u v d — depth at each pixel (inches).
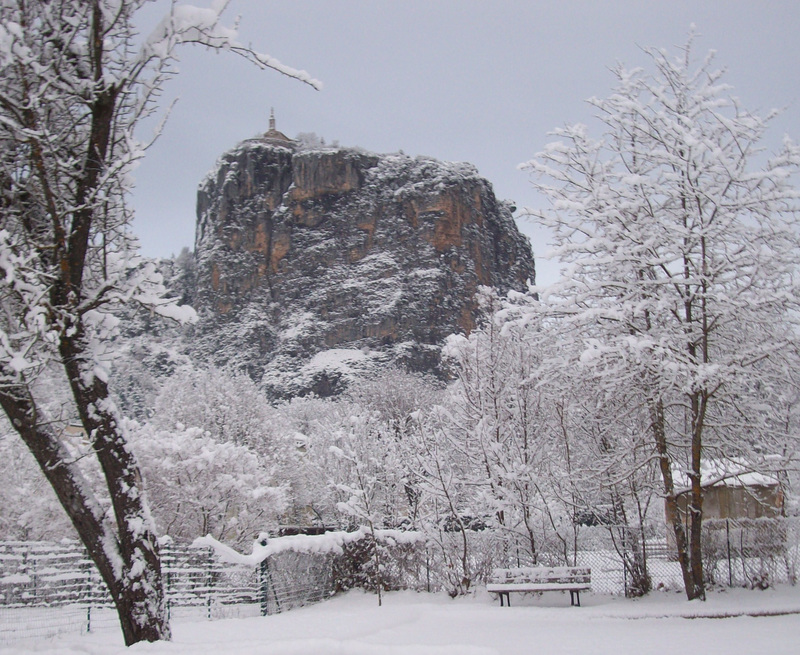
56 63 291.1
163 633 282.8
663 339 504.1
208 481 906.1
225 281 5866.1
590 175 605.9
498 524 650.8
